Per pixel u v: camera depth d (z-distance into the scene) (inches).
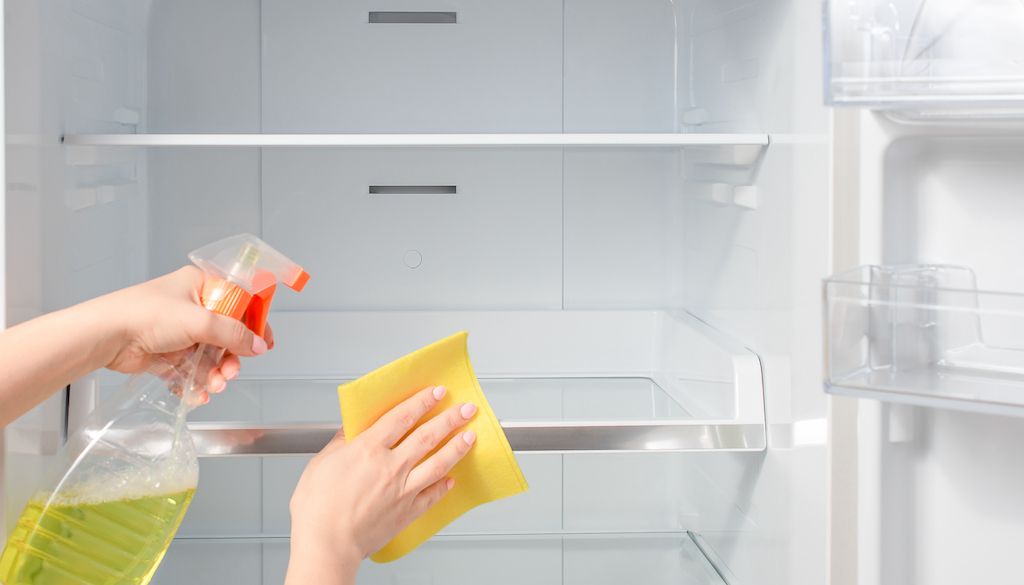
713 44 56.9
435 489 39.2
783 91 44.8
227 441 45.8
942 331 36.6
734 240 53.2
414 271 65.2
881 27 32.5
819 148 39.9
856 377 34.9
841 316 34.2
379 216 64.9
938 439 39.0
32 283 43.3
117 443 37.9
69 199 48.3
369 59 63.2
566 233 65.9
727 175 54.7
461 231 65.3
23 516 37.9
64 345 37.0
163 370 37.9
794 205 43.2
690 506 64.2
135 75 59.9
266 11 62.4
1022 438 38.6
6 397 36.8
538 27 63.8
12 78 41.1
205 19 62.3
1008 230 38.3
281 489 66.0
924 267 37.9
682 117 63.4
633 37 64.2
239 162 63.8
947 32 32.8
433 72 63.5
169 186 63.5
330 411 53.9
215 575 58.5
